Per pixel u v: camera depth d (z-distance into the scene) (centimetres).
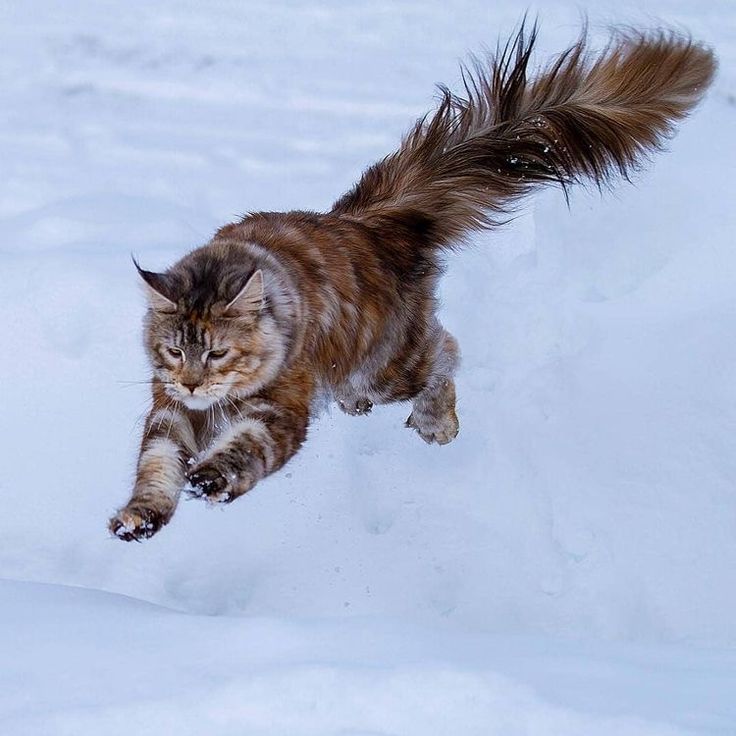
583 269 1138
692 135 1229
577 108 936
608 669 576
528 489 948
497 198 932
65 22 1594
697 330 1022
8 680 542
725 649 670
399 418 1004
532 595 873
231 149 1361
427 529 925
